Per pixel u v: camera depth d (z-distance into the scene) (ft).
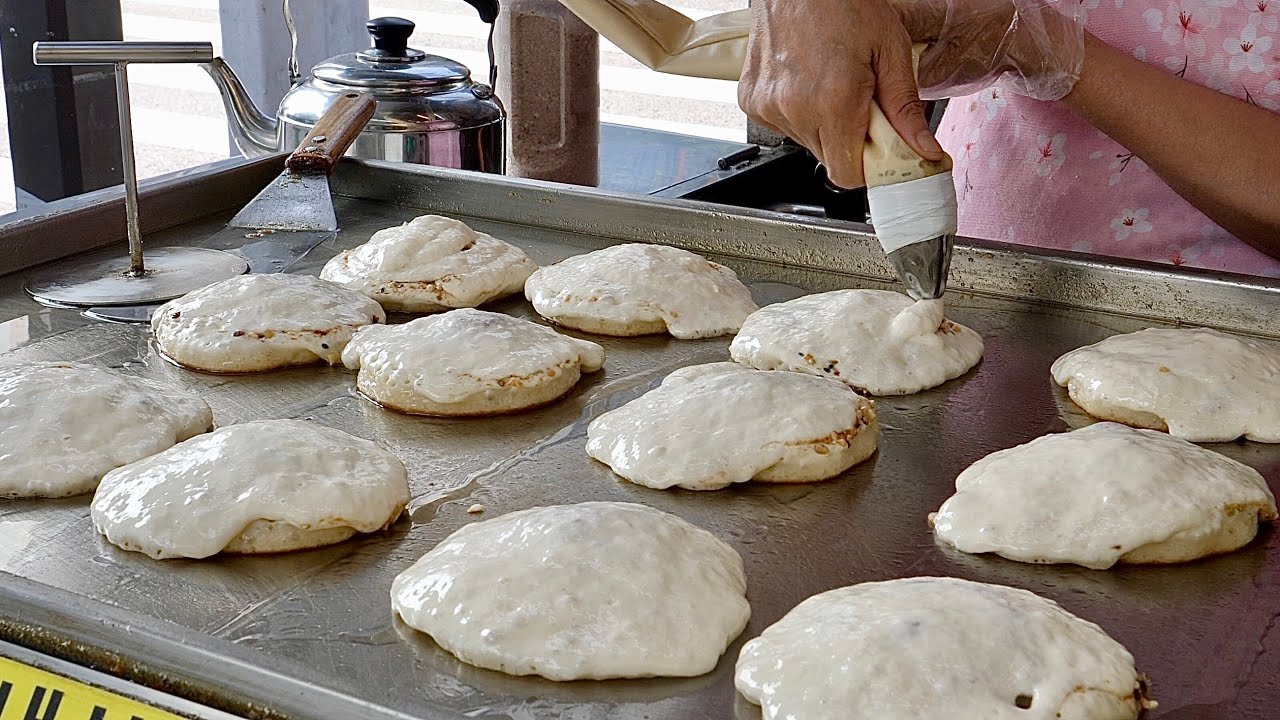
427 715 3.07
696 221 7.09
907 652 3.41
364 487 4.40
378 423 5.29
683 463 4.78
